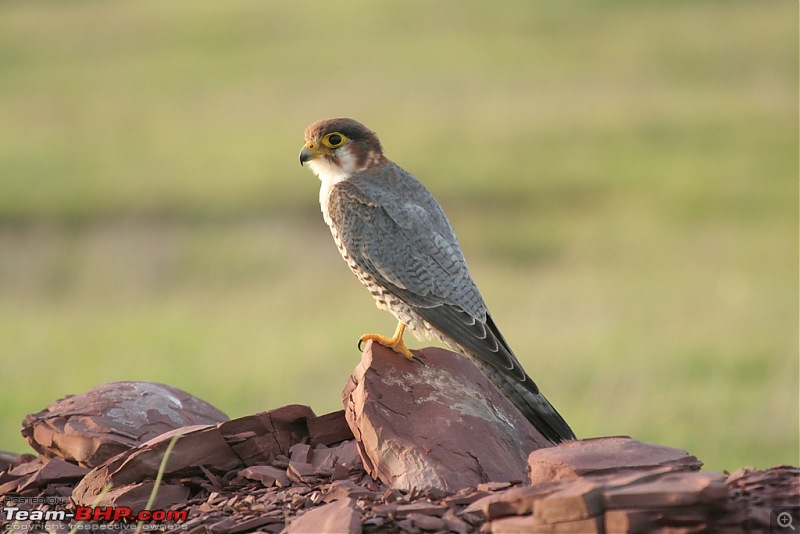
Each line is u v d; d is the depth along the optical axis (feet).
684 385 41.16
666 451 15.34
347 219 23.15
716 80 139.23
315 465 18.72
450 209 94.79
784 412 37.73
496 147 111.34
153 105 139.74
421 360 19.79
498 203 96.07
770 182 98.73
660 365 43.73
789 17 171.73
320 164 24.02
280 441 19.22
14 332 56.70
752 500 14.33
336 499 16.49
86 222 91.35
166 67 164.66
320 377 43.75
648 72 144.56
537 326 51.37
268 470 18.26
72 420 20.01
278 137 118.83
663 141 114.62
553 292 60.34
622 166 105.40
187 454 18.26
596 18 179.83
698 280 64.90
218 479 18.33
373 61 156.56
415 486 16.97
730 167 103.19
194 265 74.49
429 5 195.52
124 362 48.55
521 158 107.34
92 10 214.28
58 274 75.20
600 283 63.67
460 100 131.34
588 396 40.63
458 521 14.74
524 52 159.02
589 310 54.75
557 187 99.19
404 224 22.70
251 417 18.92
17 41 189.37
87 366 48.08
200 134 122.93
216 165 108.27
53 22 204.33
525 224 87.51
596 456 15.15
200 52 174.81
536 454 15.49
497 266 75.15
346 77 146.82
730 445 36.32
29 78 161.79
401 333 21.77
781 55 149.38
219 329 53.62
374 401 18.19
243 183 99.14
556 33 170.91
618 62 149.28
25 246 82.07
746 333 48.70
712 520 13.12
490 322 22.02
